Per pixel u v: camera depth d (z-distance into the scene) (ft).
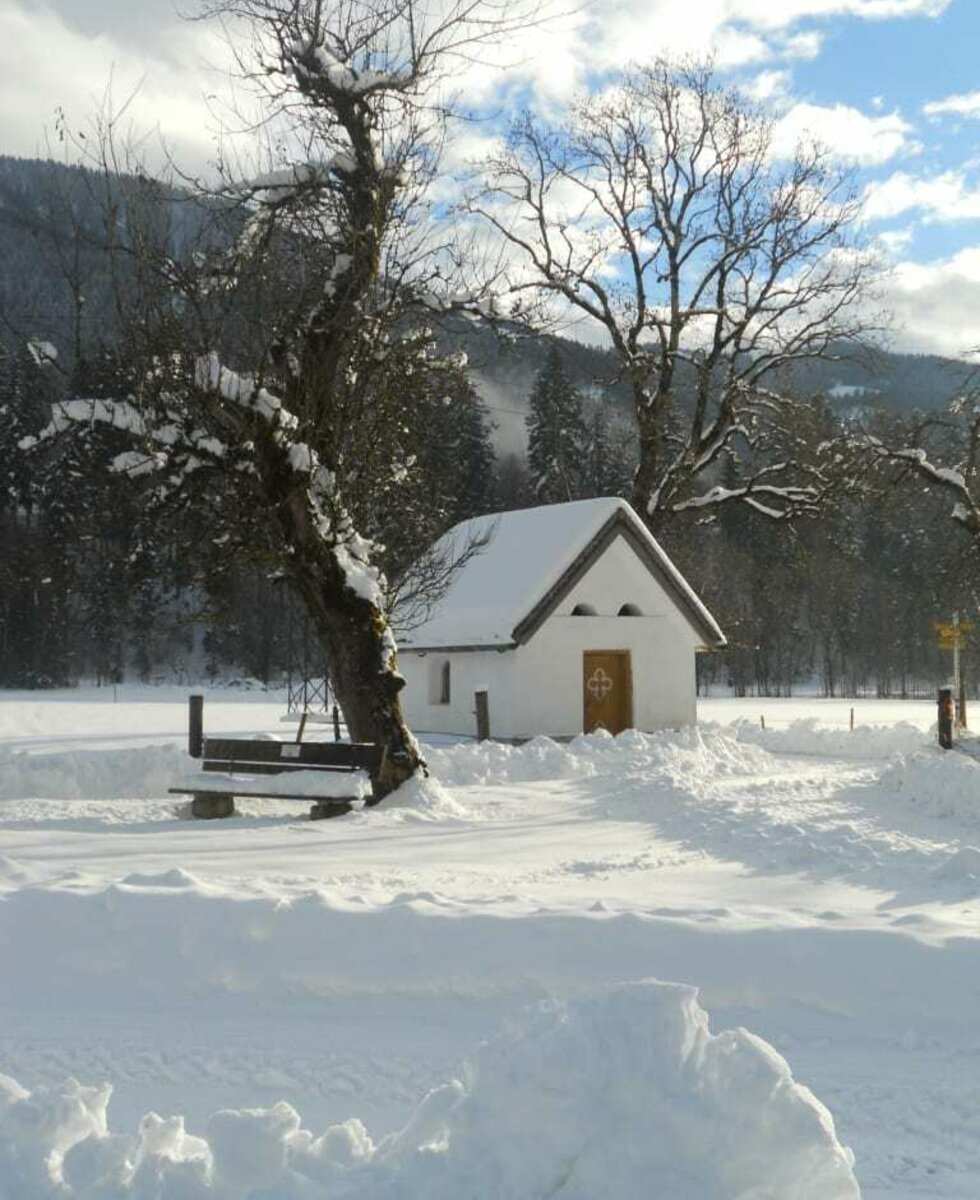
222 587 61.46
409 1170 11.14
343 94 53.67
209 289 53.98
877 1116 18.29
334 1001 23.62
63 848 40.01
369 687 54.65
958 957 22.88
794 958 23.38
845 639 313.73
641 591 101.60
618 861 39.19
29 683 256.73
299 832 45.37
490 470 274.77
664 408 129.39
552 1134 11.17
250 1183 11.35
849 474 122.93
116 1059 20.86
